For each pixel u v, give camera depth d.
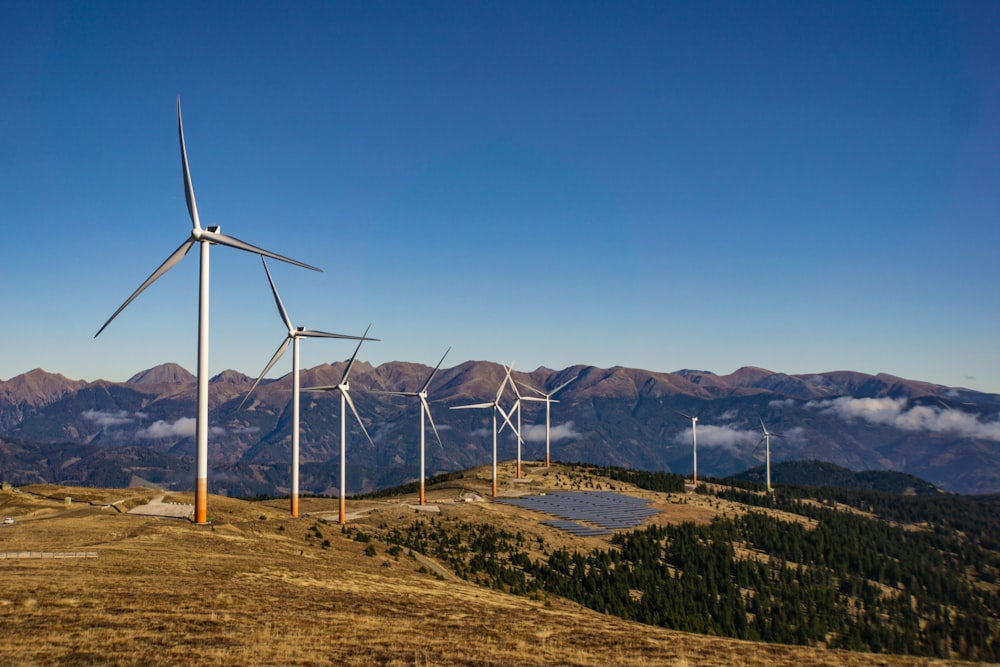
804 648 66.75
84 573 68.19
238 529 116.62
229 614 57.28
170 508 140.62
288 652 48.34
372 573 97.12
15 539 91.62
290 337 161.38
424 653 51.41
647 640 65.62
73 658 43.47
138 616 53.81
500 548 186.75
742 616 181.50
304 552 107.75
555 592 152.62
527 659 52.78
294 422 160.88
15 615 51.28
